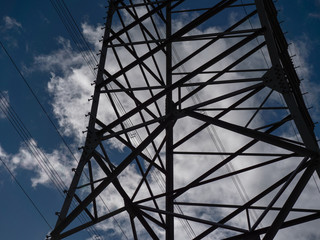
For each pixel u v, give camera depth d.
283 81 12.30
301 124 11.64
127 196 13.58
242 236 12.09
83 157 12.09
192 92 14.12
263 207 14.25
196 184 14.53
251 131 11.82
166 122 12.46
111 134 12.56
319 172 11.50
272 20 14.80
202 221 13.16
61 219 10.90
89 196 11.15
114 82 15.20
